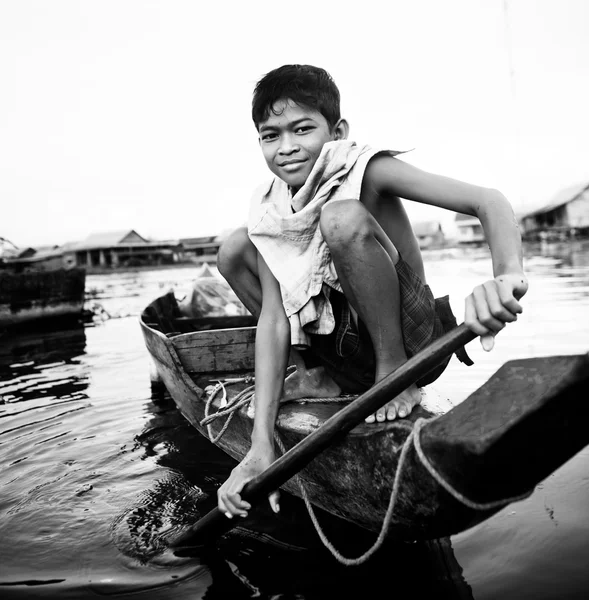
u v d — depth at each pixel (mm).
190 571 2129
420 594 1913
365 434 1960
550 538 2143
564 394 1343
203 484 2889
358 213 2115
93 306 12961
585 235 33469
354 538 2287
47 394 4746
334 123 2486
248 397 2734
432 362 1714
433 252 32031
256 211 2523
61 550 2289
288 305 2377
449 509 1726
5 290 10086
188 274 31938
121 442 3504
